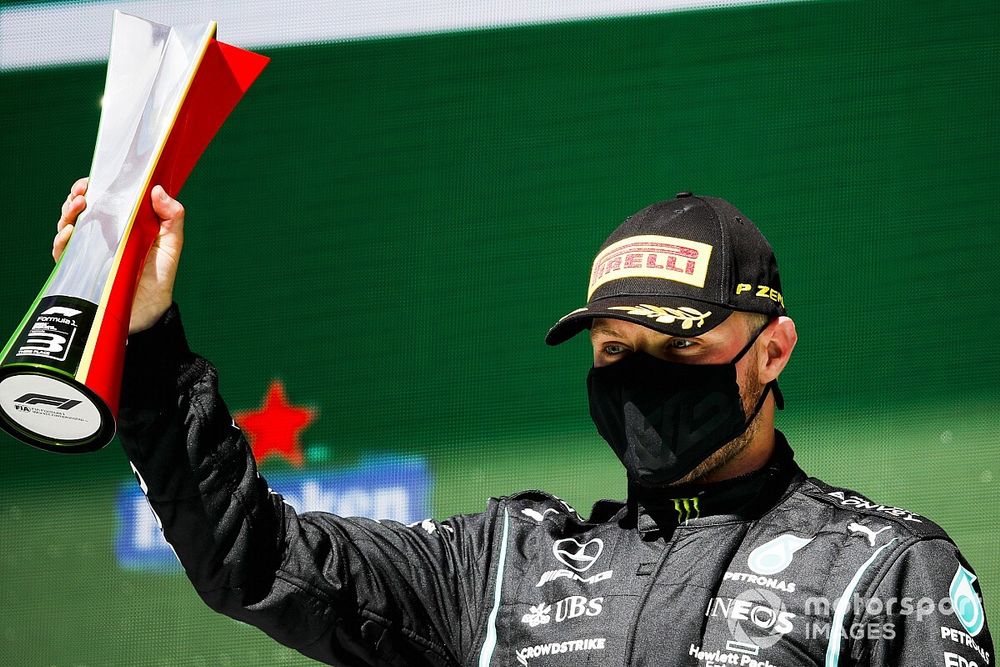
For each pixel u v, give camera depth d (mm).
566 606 6234
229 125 16844
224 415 6195
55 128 17203
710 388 6234
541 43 16484
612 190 15969
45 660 15086
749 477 6316
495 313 15703
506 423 15188
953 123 15281
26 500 15562
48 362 5211
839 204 15281
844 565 5883
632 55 16266
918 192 15117
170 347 6051
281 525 6398
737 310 6238
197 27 6074
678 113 15984
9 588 15344
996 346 14422
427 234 16156
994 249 14812
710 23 16125
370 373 15664
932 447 14164
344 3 16938
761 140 15711
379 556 6609
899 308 14734
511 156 16250
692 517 6285
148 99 5887
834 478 14234
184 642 14898
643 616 6012
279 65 16938
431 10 16797
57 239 5730
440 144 16438
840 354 14633
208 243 16516
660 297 6156
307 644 6359
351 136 16625
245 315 16219
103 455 15562
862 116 15469
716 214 6426
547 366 15312
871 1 15750
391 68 16750
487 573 6633
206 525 6051
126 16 6199
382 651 6426
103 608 15102
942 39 15516
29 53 17422
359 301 16000
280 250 16375
